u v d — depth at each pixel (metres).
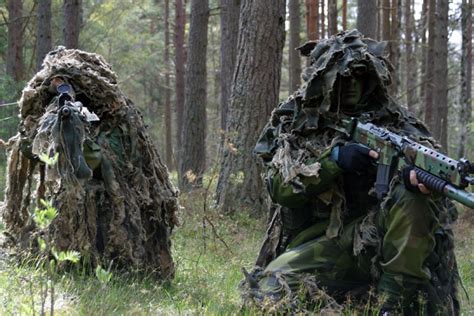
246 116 11.92
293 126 5.18
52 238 5.73
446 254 4.99
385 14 24.59
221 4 20.06
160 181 6.35
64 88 5.75
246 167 11.77
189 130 18.33
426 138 5.10
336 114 5.04
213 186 15.02
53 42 26.84
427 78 25.28
